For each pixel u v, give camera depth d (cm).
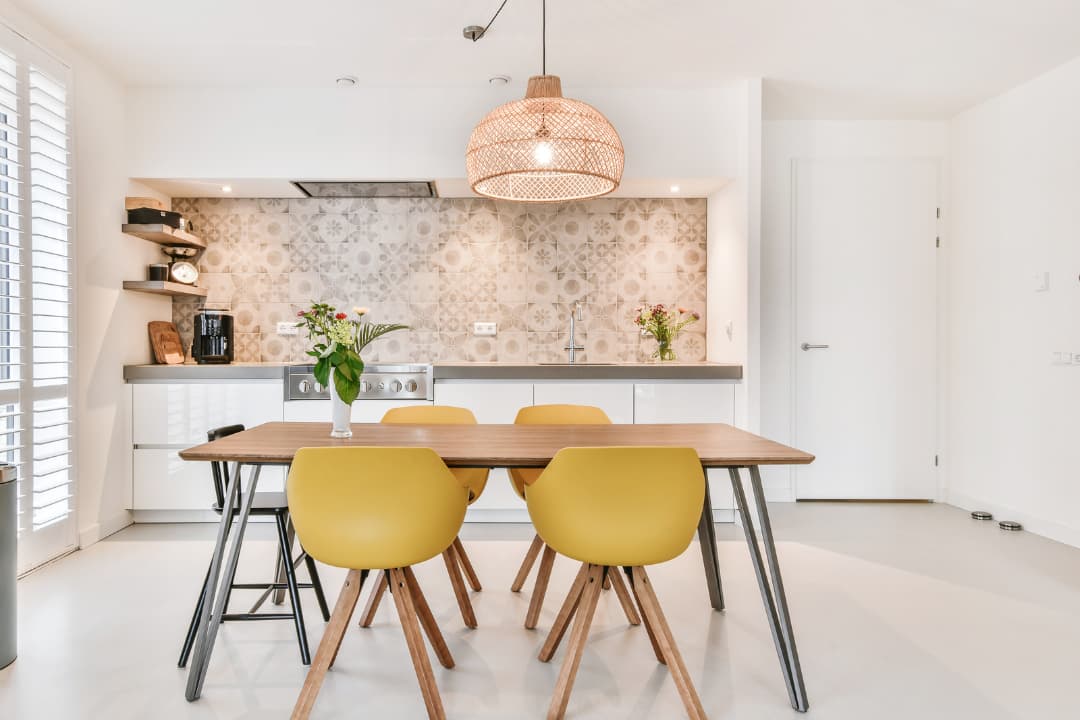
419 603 196
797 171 411
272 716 173
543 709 178
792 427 412
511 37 305
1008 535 340
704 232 428
